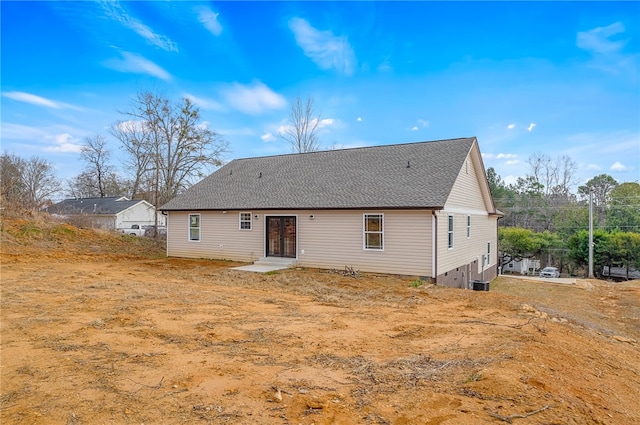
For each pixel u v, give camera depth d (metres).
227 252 17.91
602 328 8.77
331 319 7.47
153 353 5.16
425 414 3.33
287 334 6.26
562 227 35.16
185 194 20.45
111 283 11.25
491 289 17.69
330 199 15.16
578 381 4.37
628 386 4.71
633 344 7.59
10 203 22.23
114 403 3.56
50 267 14.28
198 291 10.38
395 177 15.38
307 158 20.11
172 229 19.62
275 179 18.78
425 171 15.18
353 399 3.67
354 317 7.71
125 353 5.15
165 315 7.48
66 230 21.67
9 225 19.77
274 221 16.73
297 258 15.79
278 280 12.73
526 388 3.82
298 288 11.37
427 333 6.46
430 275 13.03
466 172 17.02
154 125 30.69
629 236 27.14
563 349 5.64
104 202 42.75
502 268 35.84
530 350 5.21
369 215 14.17
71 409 3.43
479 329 6.74
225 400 3.64
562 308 11.98
